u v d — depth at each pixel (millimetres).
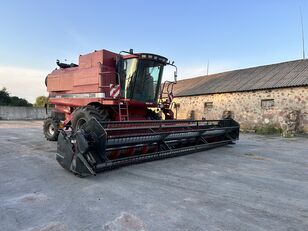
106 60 8711
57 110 10750
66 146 5484
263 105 17250
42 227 3158
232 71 24281
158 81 9375
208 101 21109
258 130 16875
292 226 3299
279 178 5516
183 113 23500
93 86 8703
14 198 4086
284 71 18266
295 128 15141
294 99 15508
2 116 28859
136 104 8586
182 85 26984
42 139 10898
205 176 5520
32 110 31234
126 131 6043
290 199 4250
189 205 3908
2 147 8820
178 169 6070
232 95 19094
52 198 4098
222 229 3182
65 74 10227
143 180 5145
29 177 5230
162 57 9008
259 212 3707
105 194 4305
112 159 5715
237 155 8086
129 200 4055
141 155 6258
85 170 5070
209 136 8828
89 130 5277
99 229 3127
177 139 7410
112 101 8023
